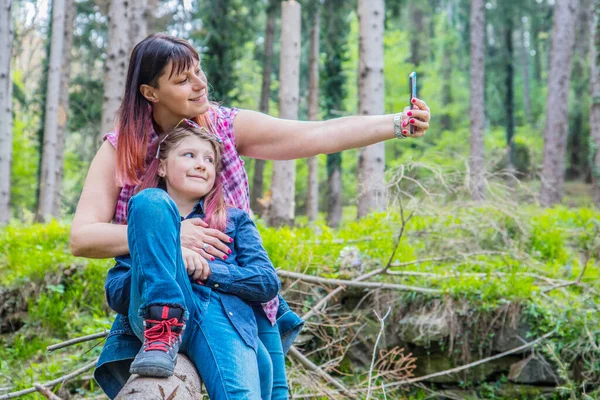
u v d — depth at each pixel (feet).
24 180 76.43
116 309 8.12
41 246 22.93
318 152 9.20
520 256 20.21
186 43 8.65
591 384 16.37
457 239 20.62
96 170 8.73
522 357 17.40
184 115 8.76
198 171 8.45
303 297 17.93
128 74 8.73
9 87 37.22
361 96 30.99
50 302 19.69
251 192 75.00
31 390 13.26
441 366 17.66
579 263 22.06
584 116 102.17
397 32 88.99
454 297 17.75
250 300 8.33
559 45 64.39
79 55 67.82
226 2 52.47
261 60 78.13
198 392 7.43
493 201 20.95
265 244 19.15
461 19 106.52
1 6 36.52
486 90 105.19
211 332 7.66
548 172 63.46
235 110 9.43
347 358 17.83
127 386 6.99
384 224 21.13
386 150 91.97
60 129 54.19
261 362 8.38
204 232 8.28
